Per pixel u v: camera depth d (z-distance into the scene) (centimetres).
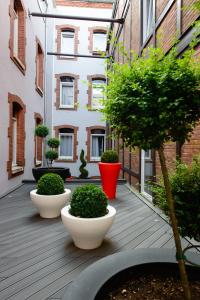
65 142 1520
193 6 182
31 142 946
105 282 166
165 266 189
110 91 166
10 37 671
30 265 275
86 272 177
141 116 153
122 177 941
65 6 1516
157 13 561
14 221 425
